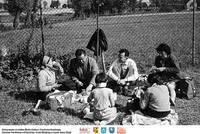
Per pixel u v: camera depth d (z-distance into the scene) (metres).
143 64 10.84
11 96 7.98
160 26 26.91
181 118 6.54
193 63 10.55
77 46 16.11
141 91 6.96
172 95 7.11
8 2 30.23
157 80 6.21
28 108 7.15
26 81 9.02
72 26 27.53
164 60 7.88
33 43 13.76
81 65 7.89
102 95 6.24
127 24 30.64
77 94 7.68
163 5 37.88
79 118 6.58
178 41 16.45
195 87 8.38
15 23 27.22
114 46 15.59
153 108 6.07
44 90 7.35
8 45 15.13
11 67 9.75
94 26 28.48
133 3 35.31
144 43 16.39
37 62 9.93
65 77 9.05
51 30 24.45
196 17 33.91
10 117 6.65
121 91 7.95
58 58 10.27
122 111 6.86
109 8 23.23
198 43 15.32
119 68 8.09
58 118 6.54
